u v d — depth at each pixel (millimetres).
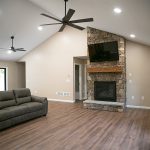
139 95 6977
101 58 7152
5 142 3555
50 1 5008
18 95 5480
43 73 8898
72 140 3672
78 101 8523
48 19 7039
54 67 8609
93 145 3420
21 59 9508
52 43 8625
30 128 4441
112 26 5543
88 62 7527
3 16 5867
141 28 4387
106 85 7133
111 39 6961
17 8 5809
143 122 4977
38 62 9016
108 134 4016
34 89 9156
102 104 6625
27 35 7570
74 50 8094
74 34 8078
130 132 4145
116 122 4980
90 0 3629
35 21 6879
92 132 4148
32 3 5840
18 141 3607
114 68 6789
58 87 8531
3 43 7328
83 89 9383
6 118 4324
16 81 9984
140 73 6941
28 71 9305
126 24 4555
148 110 6570
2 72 9461
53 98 8664
